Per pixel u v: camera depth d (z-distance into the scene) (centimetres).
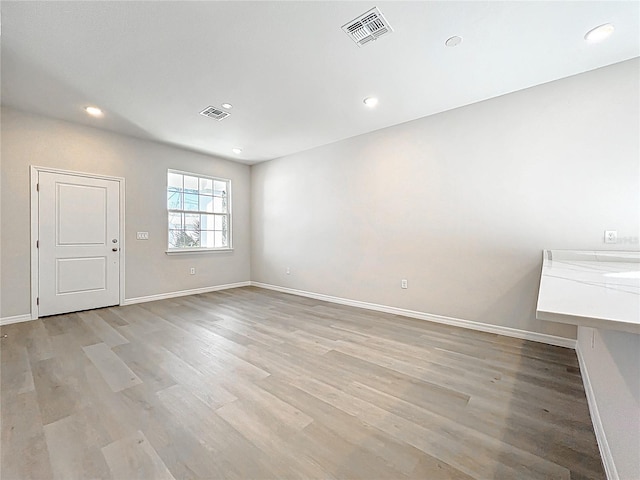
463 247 326
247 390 192
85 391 188
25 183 342
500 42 218
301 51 229
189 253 502
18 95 302
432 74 262
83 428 153
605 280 129
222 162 548
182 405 174
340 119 362
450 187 334
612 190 247
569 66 248
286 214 527
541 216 279
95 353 249
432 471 127
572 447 141
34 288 348
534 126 281
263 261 574
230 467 128
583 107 258
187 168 494
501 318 302
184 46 223
